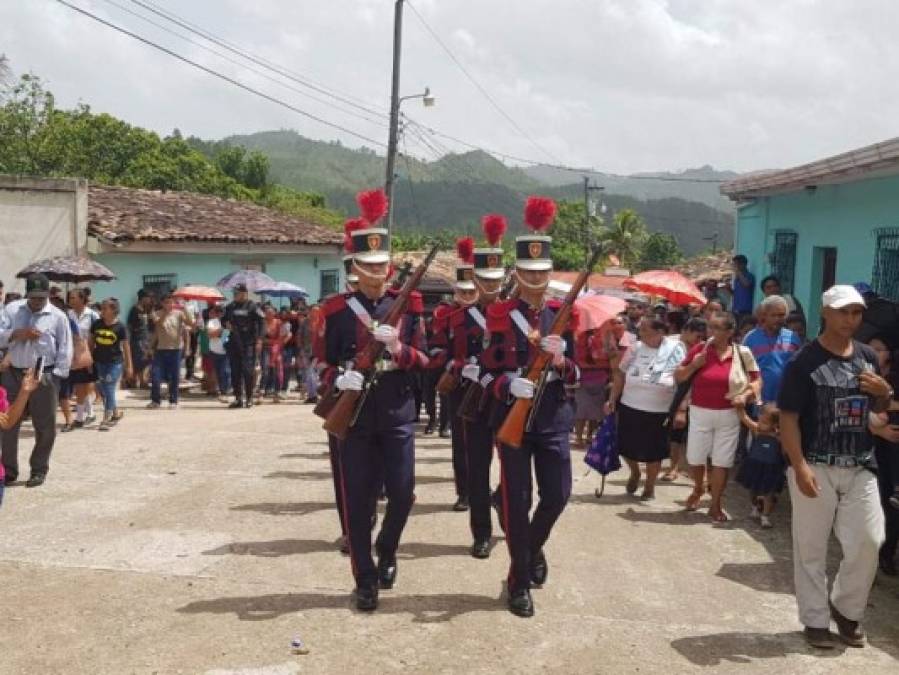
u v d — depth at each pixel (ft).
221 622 15.65
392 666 14.20
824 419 15.42
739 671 14.53
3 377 25.23
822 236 38.70
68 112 126.82
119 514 22.34
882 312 20.83
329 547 19.86
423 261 16.98
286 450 31.14
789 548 21.27
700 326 25.68
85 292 38.60
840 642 15.83
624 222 179.01
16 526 21.21
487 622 16.01
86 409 37.01
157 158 132.87
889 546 19.65
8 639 14.85
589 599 17.46
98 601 16.53
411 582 17.88
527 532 16.51
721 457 23.16
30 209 51.70
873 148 29.07
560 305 17.78
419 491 25.57
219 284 58.34
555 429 16.80
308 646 14.79
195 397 52.31
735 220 53.16
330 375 17.30
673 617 16.72
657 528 22.68
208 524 21.53
